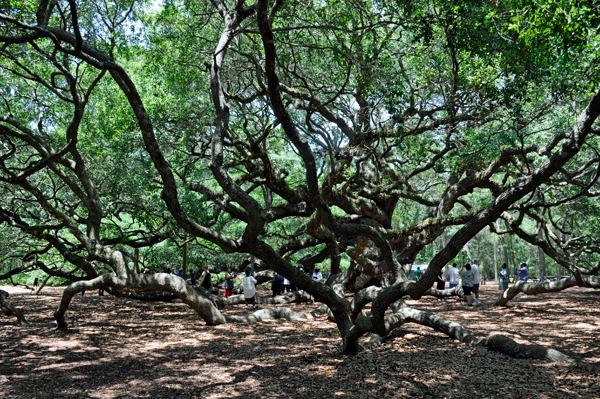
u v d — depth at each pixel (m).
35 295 23.27
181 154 18.84
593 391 6.26
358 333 8.25
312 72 16.64
